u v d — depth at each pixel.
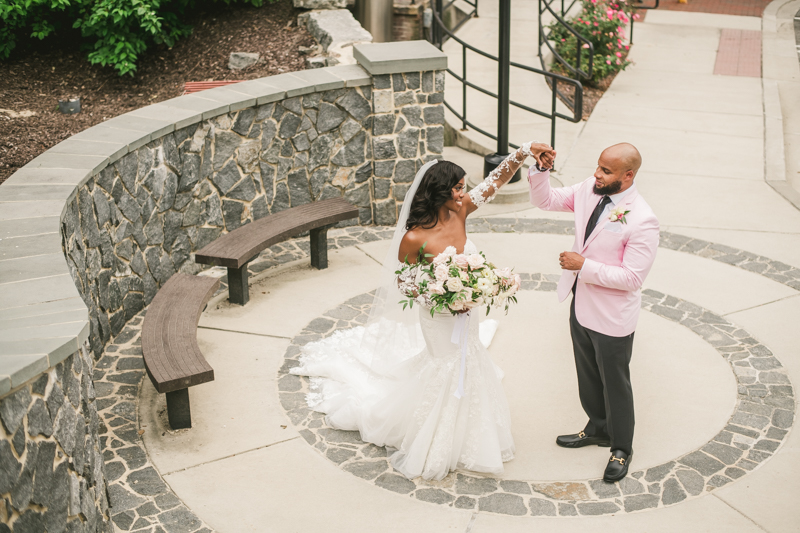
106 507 3.20
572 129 9.07
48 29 8.47
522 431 4.18
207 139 5.84
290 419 4.29
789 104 10.45
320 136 6.52
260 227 5.73
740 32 13.82
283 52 9.01
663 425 4.18
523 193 7.30
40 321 2.81
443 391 3.74
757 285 5.75
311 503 3.62
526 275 5.96
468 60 10.83
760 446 3.99
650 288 5.73
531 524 3.47
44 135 7.09
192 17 9.60
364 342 4.80
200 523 3.48
